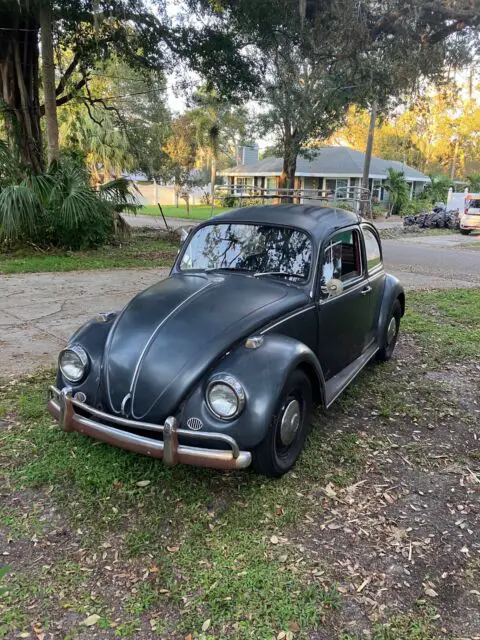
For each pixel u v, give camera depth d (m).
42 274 10.48
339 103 15.32
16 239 12.55
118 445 2.96
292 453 3.38
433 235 24.34
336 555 2.67
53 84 14.04
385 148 61.47
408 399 4.75
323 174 37.56
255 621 2.26
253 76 15.21
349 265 4.44
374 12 10.73
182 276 4.03
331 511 3.03
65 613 2.28
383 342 5.34
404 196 36.28
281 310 3.42
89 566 2.55
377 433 4.05
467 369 5.63
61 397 3.19
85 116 33.25
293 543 2.75
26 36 13.75
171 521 2.89
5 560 2.57
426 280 11.85
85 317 7.15
